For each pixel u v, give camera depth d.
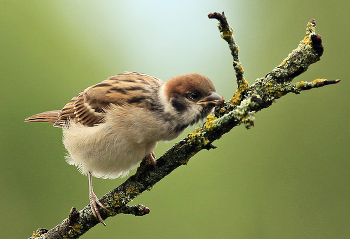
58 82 12.27
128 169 8.31
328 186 11.63
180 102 7.61
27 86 12.02
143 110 7.60
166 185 12.12
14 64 12.09
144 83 8.02
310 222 11.35
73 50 12.69
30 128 11.68
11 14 12.41
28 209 11.19
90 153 8.05
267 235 11.53
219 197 11.94
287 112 12.44
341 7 12.97
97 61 12.80
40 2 12.78
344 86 12.20
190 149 6.56
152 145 7.93
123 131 7.66
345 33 12.74
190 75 7.76
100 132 7.79
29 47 12.31
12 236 10.94
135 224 11.54
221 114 6.34
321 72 12.61
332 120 12.05
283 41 13.33
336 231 11.26
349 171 11.59
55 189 11.41
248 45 13.48
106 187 11.59
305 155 12.00
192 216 11.79
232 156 12.38
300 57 5.93
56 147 11.64
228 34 5.73
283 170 12.02
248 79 13.23
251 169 12.17
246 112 5.62
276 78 5.96
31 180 11.37
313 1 13.30
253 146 12.41
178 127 7.72
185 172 12.28
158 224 11.61
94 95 8.20
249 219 11.72
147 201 11.91
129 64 13.03
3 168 11.35
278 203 11.75
